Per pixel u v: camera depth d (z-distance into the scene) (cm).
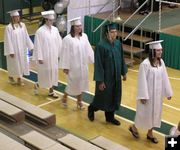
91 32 1191
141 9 1229
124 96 833
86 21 1203
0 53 1134
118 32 1109
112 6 1259
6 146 415
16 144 420
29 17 1480
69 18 1180
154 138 641
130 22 1116
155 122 628
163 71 615
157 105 619
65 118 726
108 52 653
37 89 836
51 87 819
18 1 1485
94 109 707
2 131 499
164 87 623
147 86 607
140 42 1054
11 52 862
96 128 689
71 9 1175
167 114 748
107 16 1191
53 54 809
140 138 655
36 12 1530
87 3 1205
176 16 1205
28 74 908
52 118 542
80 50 728
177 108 777
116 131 679
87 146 447
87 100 812
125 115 743
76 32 723
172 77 959
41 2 1459
